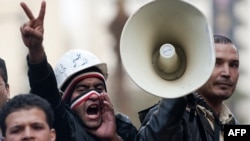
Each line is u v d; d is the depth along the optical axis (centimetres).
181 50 682
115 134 769
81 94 771
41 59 709
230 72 790
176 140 691
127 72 661
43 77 714
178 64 677
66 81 779
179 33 682
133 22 679
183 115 707
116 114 796
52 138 689
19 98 685
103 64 789
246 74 3656
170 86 661
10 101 685
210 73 654
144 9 679
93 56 790
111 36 2523
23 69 3425
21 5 686
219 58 788
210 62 661
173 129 684
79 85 775
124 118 796
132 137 788
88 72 778
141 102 2416
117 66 2517
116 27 2489
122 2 2433
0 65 789
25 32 689
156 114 689
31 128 674
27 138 670
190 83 659
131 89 2495
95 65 782
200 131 732
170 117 682
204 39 672
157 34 685
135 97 2456
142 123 740
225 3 3612
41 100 687
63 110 732
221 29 3597
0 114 686
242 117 3000
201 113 754
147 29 682
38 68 710
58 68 786
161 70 677
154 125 686
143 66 669
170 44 675
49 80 717
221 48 791
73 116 759
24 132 671
